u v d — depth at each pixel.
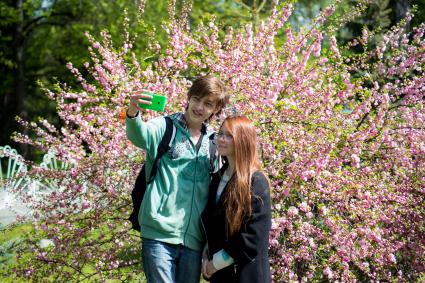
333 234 3.55
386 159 4.14
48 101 19.94
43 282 3.88
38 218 4.26
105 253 3.89
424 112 4.59
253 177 2.46
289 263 3.46
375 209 3.68
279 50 4.83
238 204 2.39
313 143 3.75
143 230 2.55
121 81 4.29
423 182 4.00
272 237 3.50
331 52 4.78
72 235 3.97
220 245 2.49
